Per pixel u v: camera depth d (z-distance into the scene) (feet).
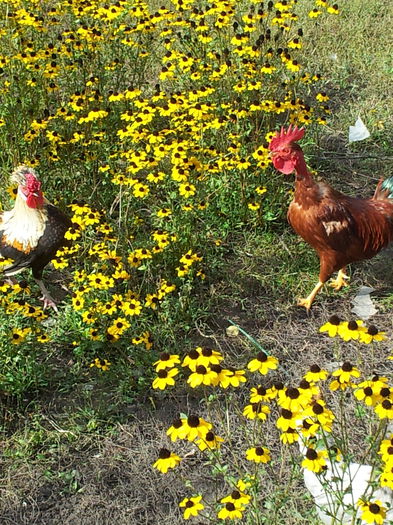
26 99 9.07
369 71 11.88
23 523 5.55
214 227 8.43
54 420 6.31
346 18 13.21
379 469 4.19
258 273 7.95
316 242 7.22
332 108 11.00
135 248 7.68
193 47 9.16
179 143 7.34
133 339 6.52
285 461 5.78
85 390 6.55
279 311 7.53
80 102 8.29
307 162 9.56
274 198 8.45
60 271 7.99
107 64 9.58
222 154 8.13
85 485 5.81
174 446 6.10
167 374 4.43
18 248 7.23
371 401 4.10
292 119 8.46
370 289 7.78
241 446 6.02
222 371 4.33
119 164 8.86
